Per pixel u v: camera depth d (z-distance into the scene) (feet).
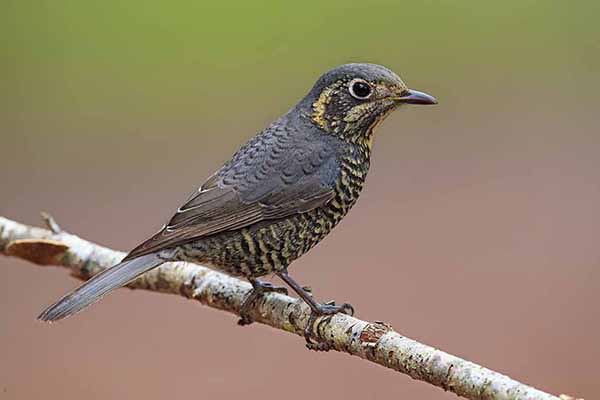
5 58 61.77
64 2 62.28
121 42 62.34
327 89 30.37
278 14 62.85
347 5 63.36
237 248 29.48
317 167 29.94
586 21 63.41
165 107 61.72
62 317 27.02
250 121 60.75
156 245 28.76
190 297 30.27
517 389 22.39
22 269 48.47
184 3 62.75
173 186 56.13
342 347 26.63
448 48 63.36
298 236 30.01
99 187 55.93
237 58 62.69
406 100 30.14
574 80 63.21
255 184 29.66
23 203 54.70
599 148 58.65
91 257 31.65
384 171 57.72
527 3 63.67
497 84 63.00
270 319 28.50
